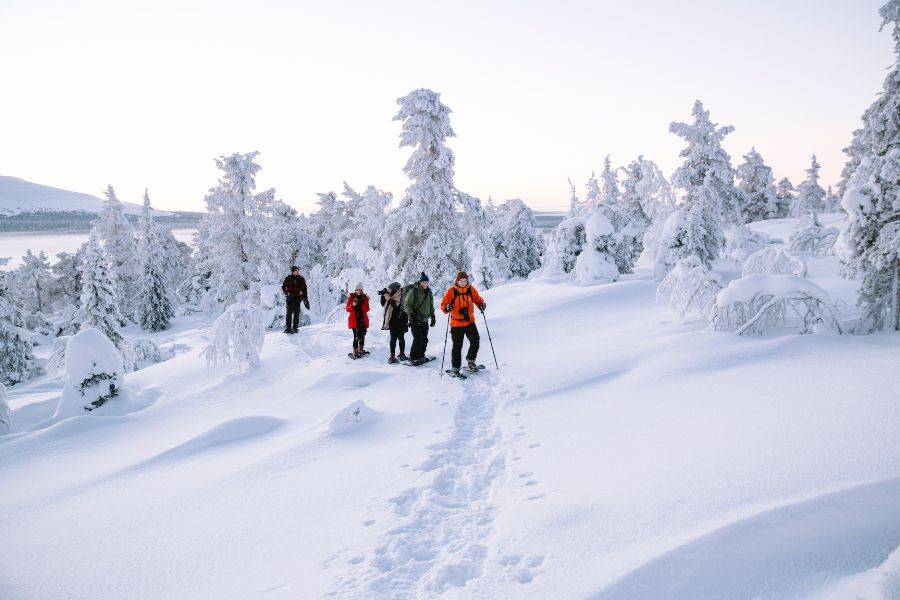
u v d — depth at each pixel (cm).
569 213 3241
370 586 307
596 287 1357
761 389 538
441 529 386
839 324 703
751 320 718
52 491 555
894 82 854
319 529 396
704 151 2027
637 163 3269
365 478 488
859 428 397
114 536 423
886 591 201
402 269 2339
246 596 316
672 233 1544
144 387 1076
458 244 2277
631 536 311
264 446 620
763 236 2466
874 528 261
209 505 463
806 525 271
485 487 462
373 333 1282
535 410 648
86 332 935
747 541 266
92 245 2541
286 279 1352
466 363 927
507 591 281
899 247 673
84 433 773
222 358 1019
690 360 669
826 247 2266
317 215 4116
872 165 750
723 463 389
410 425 639
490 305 1414
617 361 749
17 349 2439
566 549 314
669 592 243
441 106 2202
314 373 951
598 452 480
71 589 348
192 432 735
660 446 458
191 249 5359
